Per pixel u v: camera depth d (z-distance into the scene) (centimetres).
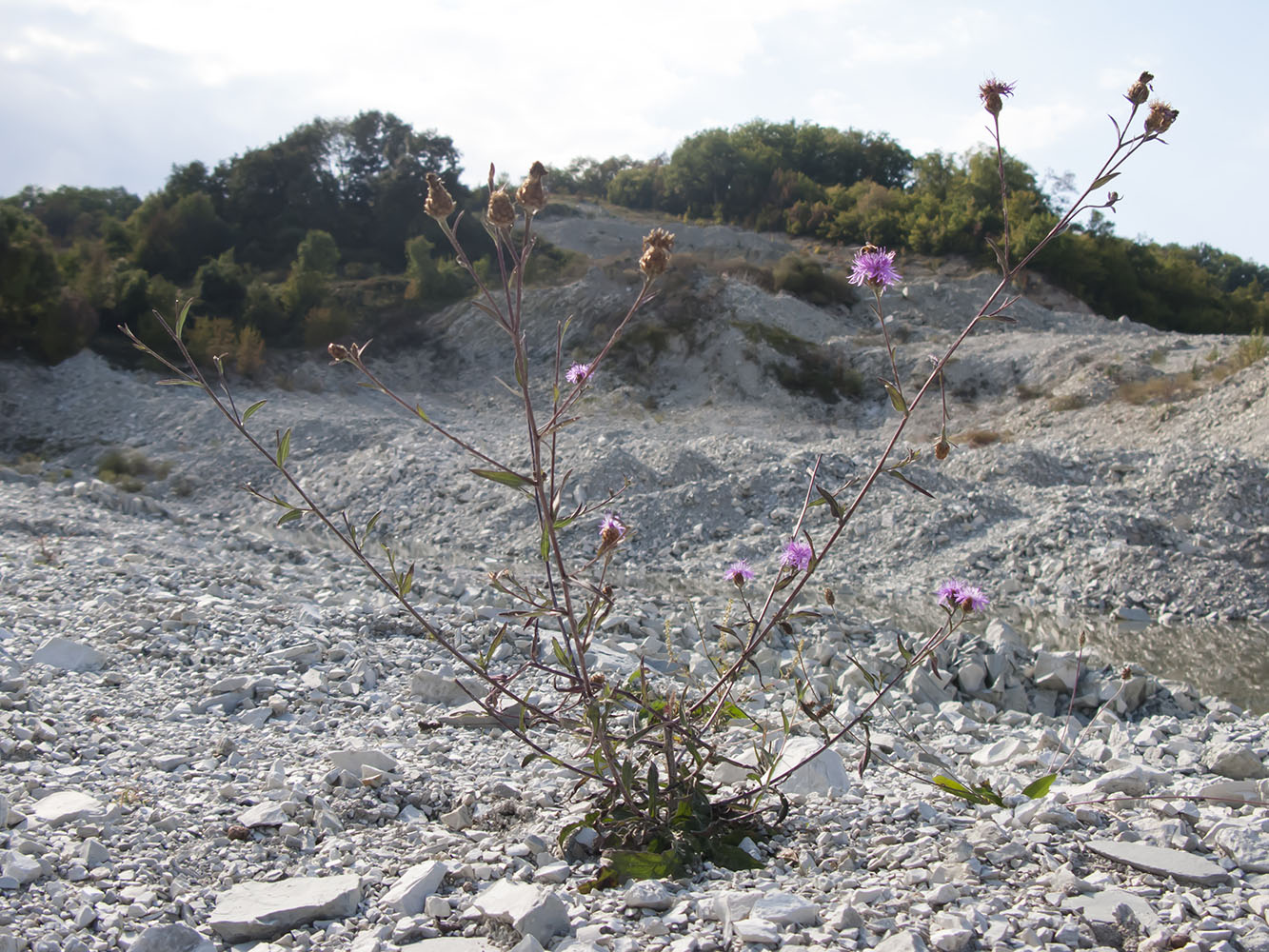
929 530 1744
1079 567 1562
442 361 3906
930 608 1461
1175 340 3444
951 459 2172
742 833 482
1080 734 852
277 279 4456
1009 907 404
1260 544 1619
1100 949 366
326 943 387
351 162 5528
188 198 4912
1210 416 2522
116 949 379
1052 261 4981
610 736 454
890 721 857
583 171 9369
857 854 470
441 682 802
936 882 433
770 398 3509
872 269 391
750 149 7562
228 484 2514
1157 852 450
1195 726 885
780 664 988
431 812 547
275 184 5325
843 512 431
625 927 389
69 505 1922
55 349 3319
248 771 594
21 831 470
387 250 5150
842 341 3841
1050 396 3119
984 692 977
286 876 454
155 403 3103
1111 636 1345
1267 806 550
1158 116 355
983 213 5134
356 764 593
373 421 2820
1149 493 1909
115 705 720
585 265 4603
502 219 362
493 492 2094
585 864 457
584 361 3753
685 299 3931
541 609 429
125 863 450
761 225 6544
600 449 2156
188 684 793
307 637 940
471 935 392
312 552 1697
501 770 613
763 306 4009
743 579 479
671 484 2052
